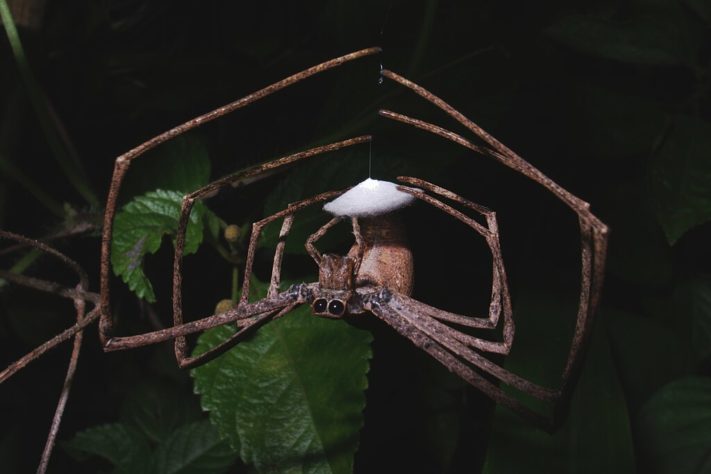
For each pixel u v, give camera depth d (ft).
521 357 0.71
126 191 0.75
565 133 0.76
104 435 0.77
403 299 0.59
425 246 0.79
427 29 0.74
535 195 0.78
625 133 0.75
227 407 0.68
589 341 0.53
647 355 0.76
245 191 0.79
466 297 0.79
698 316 0.77
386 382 0.81
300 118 0.84
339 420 0.67
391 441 0.81
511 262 0.79
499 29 0.77
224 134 0.84
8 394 0.86
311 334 0.69
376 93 0.75
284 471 0.66
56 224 0.81
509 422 0.69
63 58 0.89
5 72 0.79
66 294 0.67
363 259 0.61
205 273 0.84
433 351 0.57
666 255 0.76
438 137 0.73
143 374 0.86
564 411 0.55
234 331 0.70
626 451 0.68
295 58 0.85
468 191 0.78
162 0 0.89
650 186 0.73
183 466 0.75
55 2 0.89
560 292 0.73
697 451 0.71
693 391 0.72
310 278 0.72
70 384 0.67
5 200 0.79
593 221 0.53
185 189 0.74
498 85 0.74
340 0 0.78
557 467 0.68
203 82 0.86
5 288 0.78
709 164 0.72
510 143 0.77
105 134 0.89
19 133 0.80
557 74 0.77
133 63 0.87
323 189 0.72
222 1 0.88
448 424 0.81
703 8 0.75
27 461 0.85
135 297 0.86
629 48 0.76
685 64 0.76
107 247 0.55
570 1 0.78
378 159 0.72
